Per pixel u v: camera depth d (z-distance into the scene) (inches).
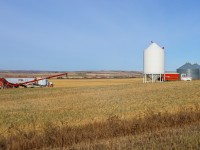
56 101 1441.9
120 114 922.7
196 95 1363.2
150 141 472.1
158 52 2957.7
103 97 1512.1
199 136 474.3
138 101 1240.8
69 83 4407.0
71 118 881.5
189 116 780.6
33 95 1984.5
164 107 1039.0
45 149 547.2
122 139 535.2
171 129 605.6
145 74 3019.2
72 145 550.9
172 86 1993.1
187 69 3964.1
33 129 742.5
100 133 651.5
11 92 2333.9
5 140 631.2
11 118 924.0
